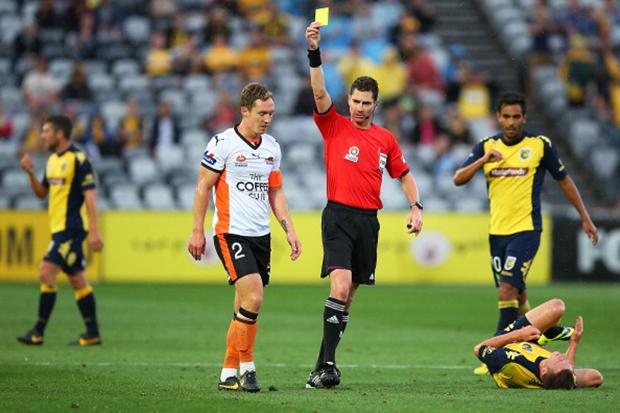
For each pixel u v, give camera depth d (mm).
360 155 29438
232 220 27922
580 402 26016
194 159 81312
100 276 71000
